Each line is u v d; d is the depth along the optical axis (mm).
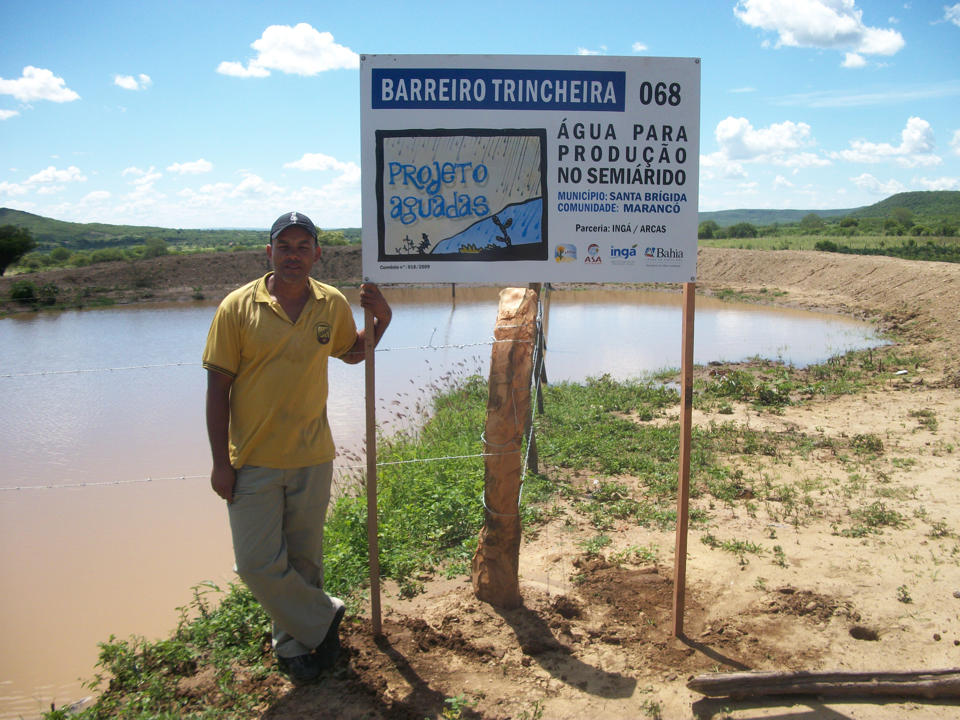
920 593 4621
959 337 16188
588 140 3820
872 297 26344
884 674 3586
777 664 3807
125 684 3830
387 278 3869
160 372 16031
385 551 5254
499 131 3807
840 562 5105
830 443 8445
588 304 29453
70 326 25984
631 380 13266
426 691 3598
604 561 5102
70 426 11070
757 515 6164
